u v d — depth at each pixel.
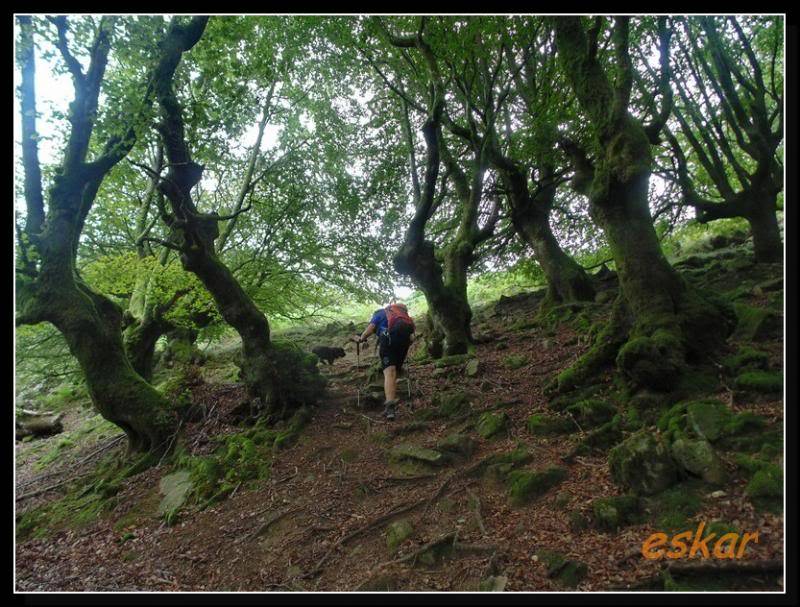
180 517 5.15
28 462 10.49
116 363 7.20
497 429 5.23
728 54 9.16
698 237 16.22
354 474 5.12
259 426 6.79
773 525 2.92
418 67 8.84
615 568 2.97
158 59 6.23
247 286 13.64
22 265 6.39
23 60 5.64
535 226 11.42
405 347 6.60
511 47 8.35
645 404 4.70
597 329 7.20
